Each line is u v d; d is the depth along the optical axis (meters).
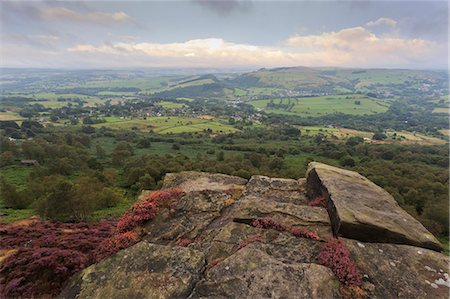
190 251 10.48
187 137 170.75
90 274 9.63
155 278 9.20
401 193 58.62
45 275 11.00
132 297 8.56
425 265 9.77
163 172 74.38
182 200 15.74
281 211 12.93
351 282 8.78
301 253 10.31
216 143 153.25
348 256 9.84
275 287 8.37
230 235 11.62
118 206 54.28
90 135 159.88
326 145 134.25
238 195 17.03
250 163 84.94
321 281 8.55
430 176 67.44
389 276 9.26
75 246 14.80
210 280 8.91
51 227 22.17
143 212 14.94
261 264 9.27
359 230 11.27
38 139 115.94
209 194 16.17
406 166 78.06
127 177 79.38
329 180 15.06
